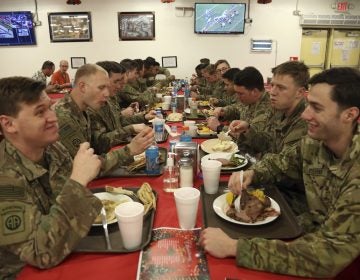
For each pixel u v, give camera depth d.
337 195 1.07
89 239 1.02
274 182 1.46
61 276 0.87
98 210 0.98
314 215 1.20
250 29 6.82
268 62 7.01
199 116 3.08
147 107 3.60
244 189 1.24
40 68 6.89
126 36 6.80
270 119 2.13
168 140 2.22
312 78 1.10
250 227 1.09
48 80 6.65
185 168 1.39
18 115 0.99
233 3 6.60
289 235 1.04
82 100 1.87
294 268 0.85
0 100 0.99
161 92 4.91
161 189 1.43
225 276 0.86
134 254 0.96
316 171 1.20
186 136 1.94
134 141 1.61
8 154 1.04
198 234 1.06
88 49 6.84
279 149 1.88
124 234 0.95
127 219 0.93
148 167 1.58
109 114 2.44
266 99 2.41
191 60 7.00
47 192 1.16
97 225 1.08
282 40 6.89
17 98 0.98
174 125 2.75
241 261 0.89
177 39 6.88
